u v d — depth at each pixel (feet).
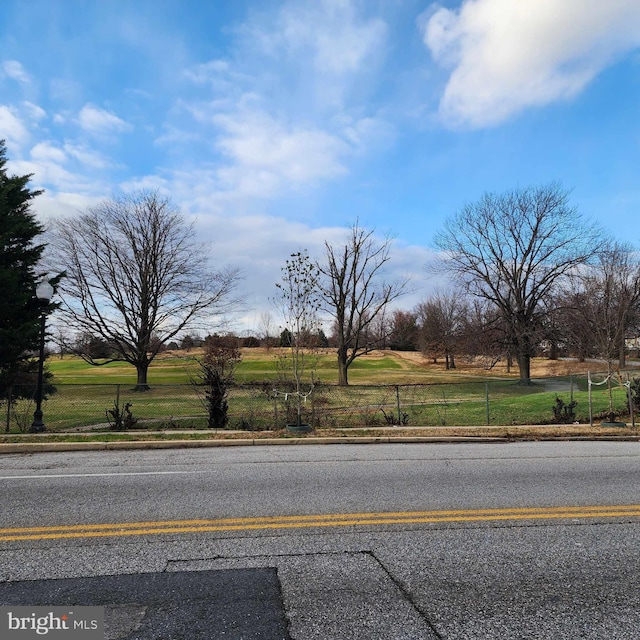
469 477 25.35
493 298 139.95
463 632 10.66
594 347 137.80
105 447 35.88
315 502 20.47
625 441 40.16
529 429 44.19
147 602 11.89
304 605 11.78
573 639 10.42
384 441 39.40
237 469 27.66
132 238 132.77
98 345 135.64
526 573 13.60
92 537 16.30
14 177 68.54
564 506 19.86
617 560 14.48
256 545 15.58
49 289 45.11
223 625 10.86
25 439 37.96
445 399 79.10
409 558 14.58
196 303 136.56
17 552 15.01
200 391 74.38
